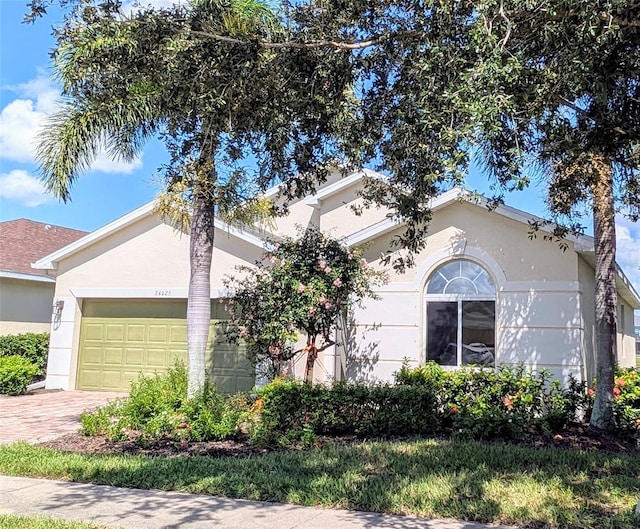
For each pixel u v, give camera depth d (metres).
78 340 17.48
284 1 7.02
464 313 13.26
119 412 10.62
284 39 6.84
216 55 6.26
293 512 6.26
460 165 5.72
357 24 7.07
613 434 9.95
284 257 12.45
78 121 11.23
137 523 5.87
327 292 12.09
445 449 8.67
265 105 6.92
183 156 8.27
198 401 10.33
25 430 11.25
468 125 5.28
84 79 8.66
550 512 6.05
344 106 7.21
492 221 13.19
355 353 13.84
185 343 16.61
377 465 7.95
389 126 7.27
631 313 22.08
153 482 7.34
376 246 13.98
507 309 12.79
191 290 11.35
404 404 10.16
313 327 12.23
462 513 6.10
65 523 5.79
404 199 6.96
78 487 7.27
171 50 6.19
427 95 5.88
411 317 13.55
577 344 12.20
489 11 5.62
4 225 24.80
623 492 6.70
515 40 5.82
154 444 9.61
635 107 6.79
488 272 13.16
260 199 12.48
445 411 10.59
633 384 10.65
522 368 11.29
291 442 9.55
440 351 13.32
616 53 5.71
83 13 6.16
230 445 9.52
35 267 17.83
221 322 15.48
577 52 5.53
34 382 18.48
